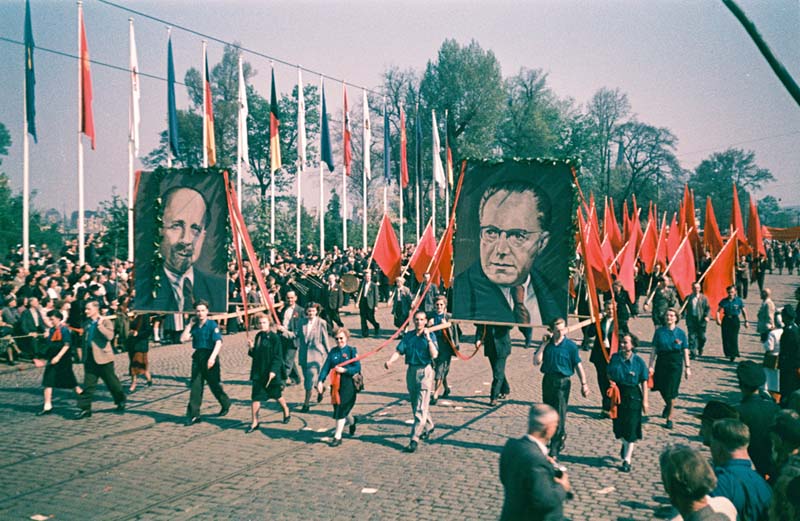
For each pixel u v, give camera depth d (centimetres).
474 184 1108
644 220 8131
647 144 7744
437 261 1350
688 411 1249
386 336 2295
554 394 944
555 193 1069
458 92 6400
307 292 2331
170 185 1316
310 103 6875
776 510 398
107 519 746
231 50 6050
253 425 1129
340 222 5088
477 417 1212
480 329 1375
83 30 2427
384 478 880
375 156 6688
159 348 2038
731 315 1752
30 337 1769
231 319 2334
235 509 774
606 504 784
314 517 748
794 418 488
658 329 1142
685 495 365
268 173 6838
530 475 471
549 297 1071
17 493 827
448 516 747
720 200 10156
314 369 1263
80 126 2470
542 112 7788
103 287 2150
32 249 2780
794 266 6216
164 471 912
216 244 1295
